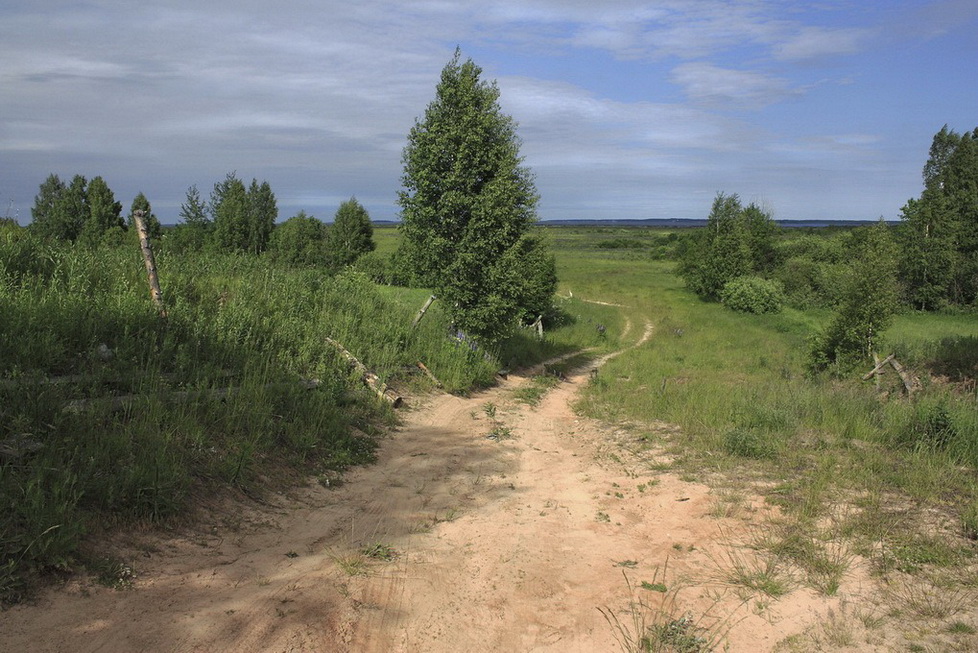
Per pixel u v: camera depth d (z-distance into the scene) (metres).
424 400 12.00
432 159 16.08
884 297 17.25
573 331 31.05
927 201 42.38
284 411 8.45
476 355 15.75
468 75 16.31
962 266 41.41
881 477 6.77
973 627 3.76
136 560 4.53
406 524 6.04
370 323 14.40
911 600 4.14
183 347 8.72
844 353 17.58
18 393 5.88
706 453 8.12
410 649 3.85
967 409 8.96
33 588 3.90
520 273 16.98
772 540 5.22
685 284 51.56
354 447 8.30
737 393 12.16
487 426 10.75
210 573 4.55
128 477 5.17
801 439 8.52
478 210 15.94
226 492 6.05
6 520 4.20
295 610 4.13
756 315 39.09
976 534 5.09
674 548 5.29
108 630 3.65
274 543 5.30
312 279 16.27
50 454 5.18
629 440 9.42
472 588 4.68
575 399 14.44
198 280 12.73
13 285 9.14
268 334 10.90
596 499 6.77
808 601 4.23
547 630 4.10
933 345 17.97
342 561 4.98
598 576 4.82
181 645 3.60
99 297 9.37
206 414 7.28
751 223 52.22
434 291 16.70
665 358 23.44
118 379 7.21
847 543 5.09
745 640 3.84
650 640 3.87
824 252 49.69
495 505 6.71
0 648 3.33
